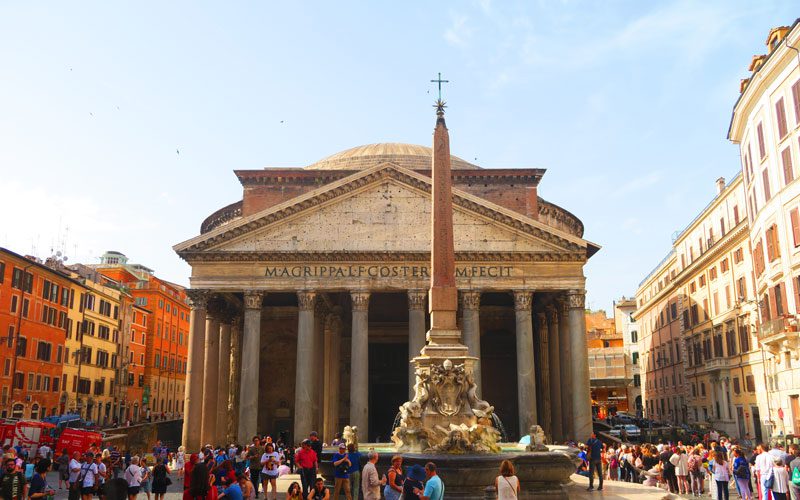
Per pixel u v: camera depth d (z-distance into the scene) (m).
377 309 55.56
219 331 46.62
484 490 14.30
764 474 18.03
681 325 63.44
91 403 65.31
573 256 42.94
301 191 54.50
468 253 42.72
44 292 56.69
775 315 37.53
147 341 80.06
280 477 26.94
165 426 54.31
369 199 44.12
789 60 33.94
